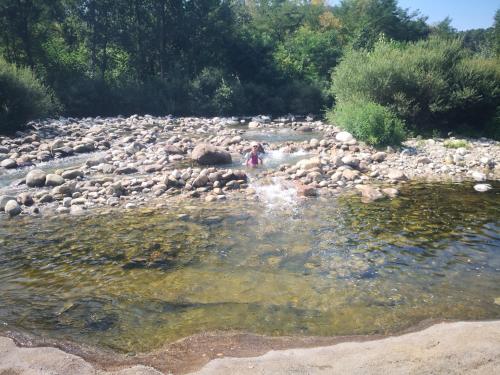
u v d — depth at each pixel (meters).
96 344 4.86
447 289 6.04
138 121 29.47
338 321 5.27
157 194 11.28
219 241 8.05
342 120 20.12
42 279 6.60
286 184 12.16
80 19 39.69
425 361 4.27
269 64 46.50
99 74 39.56
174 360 4.52
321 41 48.75
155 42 43.47
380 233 8.34
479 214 9.37
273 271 6.76
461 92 20.80
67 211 9.97
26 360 4.53
